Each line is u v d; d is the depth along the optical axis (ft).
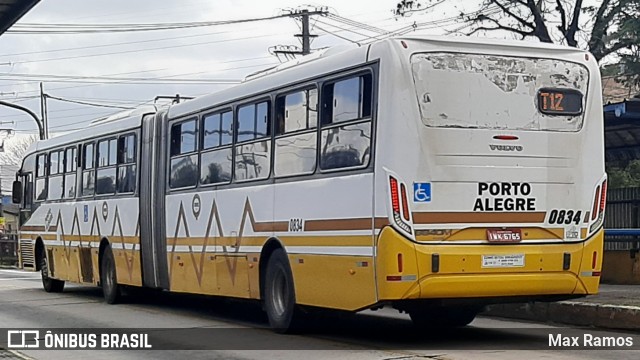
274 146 49.57
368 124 41.83
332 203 44.04
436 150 40.68
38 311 66.54
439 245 40.45
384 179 40.45
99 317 61.72
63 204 82.12
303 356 41.32
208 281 57.11
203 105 58.39
